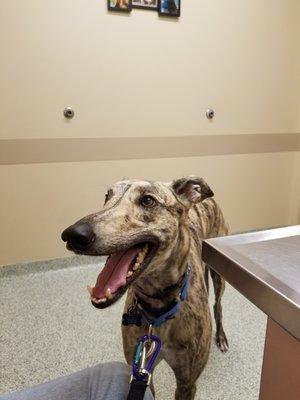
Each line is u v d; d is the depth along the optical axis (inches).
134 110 99.1
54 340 73.0
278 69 113.7
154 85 99.3
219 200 118.5
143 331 43.9
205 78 104.8
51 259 101.0
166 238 41.9
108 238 37.4
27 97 88.0
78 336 74.4
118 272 39.6
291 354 23.2
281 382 24.4
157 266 41.3
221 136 112.1
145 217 41.3
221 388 62.5
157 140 104.0
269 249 25.7
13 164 91.3
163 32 96.3
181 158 108.9
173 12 95.3
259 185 123.4
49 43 86.6
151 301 43.1
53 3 84.6
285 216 131.5
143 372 27.7
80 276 98.0
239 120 113.1
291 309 19.2
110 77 94.3
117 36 92.0
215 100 108.0
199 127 108.3
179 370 47.9
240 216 123.7
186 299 45.1
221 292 71.6
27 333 74.9
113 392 24.5
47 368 65.8
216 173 115.3
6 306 84.0
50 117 91.4
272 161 123.0
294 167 127.3
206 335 47.9
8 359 67.6
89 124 95.4
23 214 95.4
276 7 107.7
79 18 87.6
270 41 109.9
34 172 93.7
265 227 129.3
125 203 41.4
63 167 96.1
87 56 90.7
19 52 84.7
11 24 82.6
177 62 100.1
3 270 96.1
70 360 67.9
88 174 99.1
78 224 37.0
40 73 87.7
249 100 112.7
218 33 102.7
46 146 92.8
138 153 103.0
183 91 103.2
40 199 96.1
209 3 99.3
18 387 61.4
